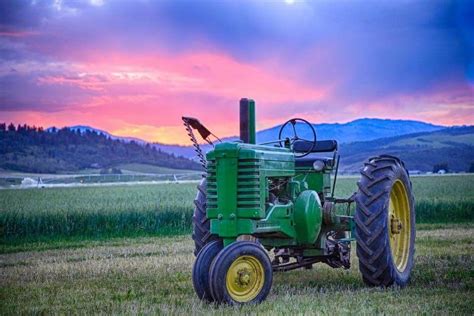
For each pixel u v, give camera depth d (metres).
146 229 19.77
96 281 9.49
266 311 6.79
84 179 97.12
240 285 7.13
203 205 8.92
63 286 9.08
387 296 7.71
